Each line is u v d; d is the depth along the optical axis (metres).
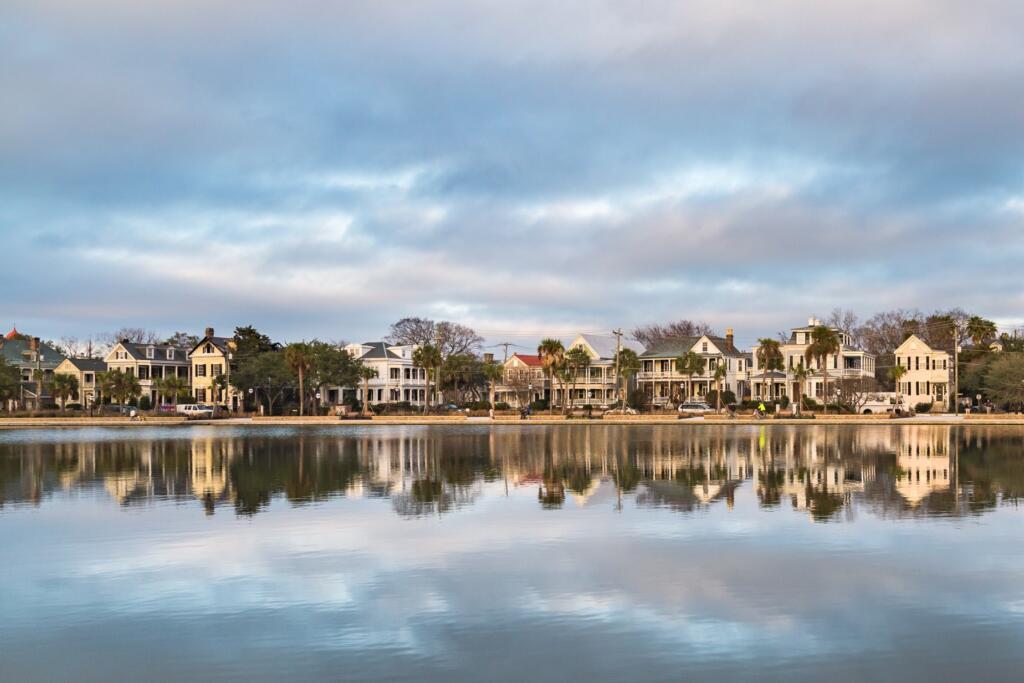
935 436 63.47
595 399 136.50
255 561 20.36
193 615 16.34
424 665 13.84
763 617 16.00
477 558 20.47
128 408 121.94
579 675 13.39
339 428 82.00
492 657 14.14
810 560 20.11
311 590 17.89
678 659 14.02
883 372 141.00
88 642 14.95
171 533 23.72
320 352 114.69
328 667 13.78
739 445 53.66
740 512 26.69
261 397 123.31
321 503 29.02
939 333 145.50
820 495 30.19
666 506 27.92
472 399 140.25
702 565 19.67
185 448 53.88
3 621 16.08
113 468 40.75
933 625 15.55
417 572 19.20
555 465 40.75
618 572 19.08
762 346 110.44
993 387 107.81
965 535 22.92
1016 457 44.38
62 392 119.12
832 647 14.50
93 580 18.75
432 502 29.05
